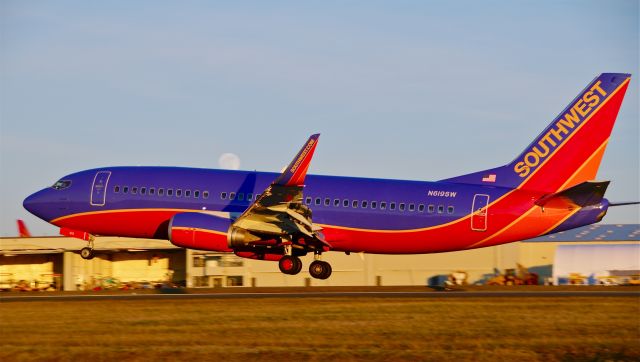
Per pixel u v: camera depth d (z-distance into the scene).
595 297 115.81
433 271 193.50
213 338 79.31
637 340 78.19
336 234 134.25
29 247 196.62
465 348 74.38
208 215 133.25
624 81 129.62
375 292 139.88
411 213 131.38
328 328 85.06
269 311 99.44
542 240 197.12
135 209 139.00
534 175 131.38
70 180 144.00
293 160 120.50
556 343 76.81
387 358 70.44
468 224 130.50
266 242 130.62
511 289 148.25
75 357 71.44
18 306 108.31
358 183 135.25
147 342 77.56
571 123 130.50
